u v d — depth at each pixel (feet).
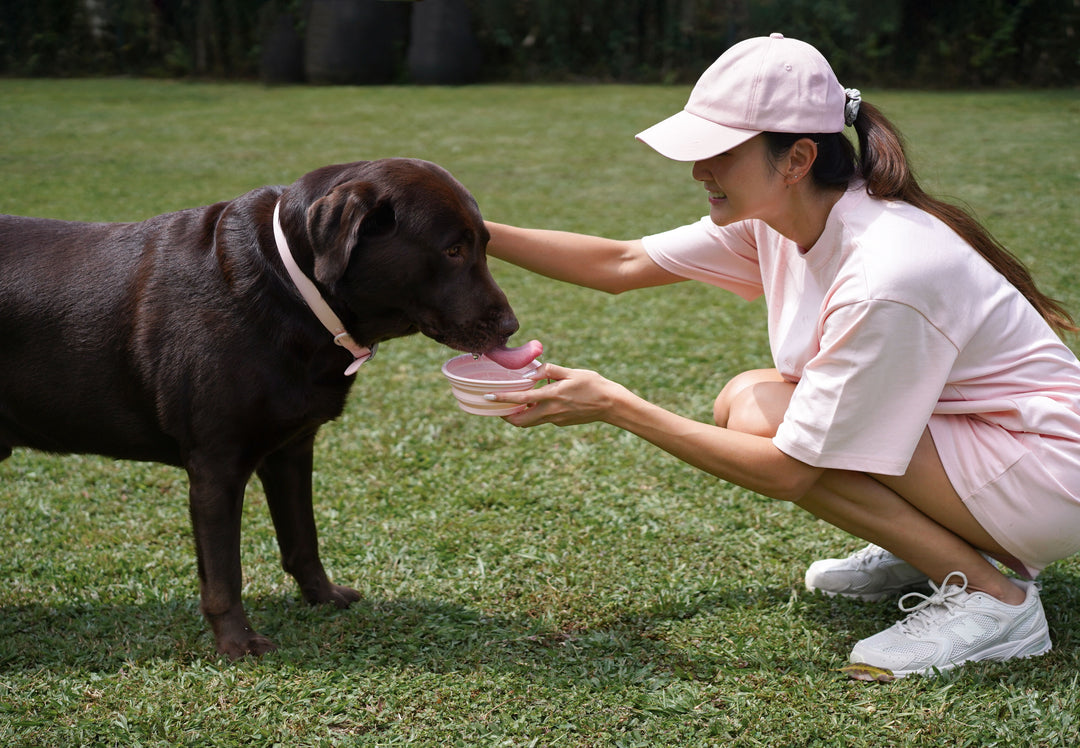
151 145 39.86
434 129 45.16
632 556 11.19
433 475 13.38
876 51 62.39
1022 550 8.82
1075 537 8.64
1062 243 25.00
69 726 8.07
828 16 62.85
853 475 8.88
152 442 9.34
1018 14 61.41
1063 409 8.46
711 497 12.66
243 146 39.91
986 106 52.19
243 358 8.65
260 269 8.68
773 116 7.88
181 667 8.95
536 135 44.16
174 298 8.84
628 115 50.19
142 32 66.90
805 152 8.09
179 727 8.05
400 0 63.10
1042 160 37.14
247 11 65.51
